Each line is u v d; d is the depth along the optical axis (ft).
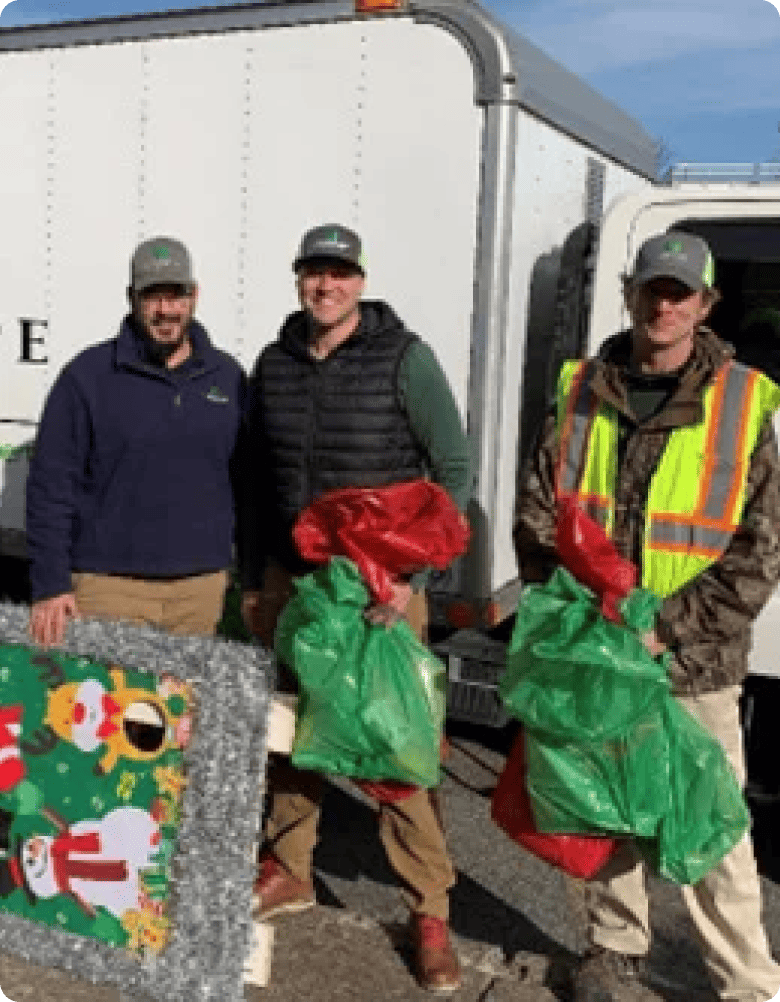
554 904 11.19
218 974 8.45
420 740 8.26
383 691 8.14
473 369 11.73
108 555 9.77
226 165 12.59
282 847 9.90
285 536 9.50
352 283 8.80
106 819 8.79
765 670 11.10
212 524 10.02
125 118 13.07
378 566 8.19
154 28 12.75
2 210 13.99
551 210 12.84
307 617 8.30
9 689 9.09
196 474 9.83
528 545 8.59
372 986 9.04
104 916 8.82
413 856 9.14
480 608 12.01
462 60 11.37
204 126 12.65
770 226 11.10
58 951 8.91
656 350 8.05
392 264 11.98
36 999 8.65
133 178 13.12
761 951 8.54
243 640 11.29
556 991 9.08
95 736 8.82
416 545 8.16
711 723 8.32
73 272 13.62
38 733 9.01
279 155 12.33
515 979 9.25
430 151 11.64
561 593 7.91
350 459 9.04
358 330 8.98
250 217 12.55
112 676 8.75
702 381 7.96
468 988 9.09
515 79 11.30
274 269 12.50
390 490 8.25
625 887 8.75
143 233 13.15
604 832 7.99
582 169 13.92
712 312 11.42
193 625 10.20
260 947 8.58
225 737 8.42
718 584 7.97
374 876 11.66
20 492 14.26
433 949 9.08
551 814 8.00
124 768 8.71
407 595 8.55
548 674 7.72
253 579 10.26
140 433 9.52
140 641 8.63
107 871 8.79
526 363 12.41
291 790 9.71
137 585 9.87
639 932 8.95
